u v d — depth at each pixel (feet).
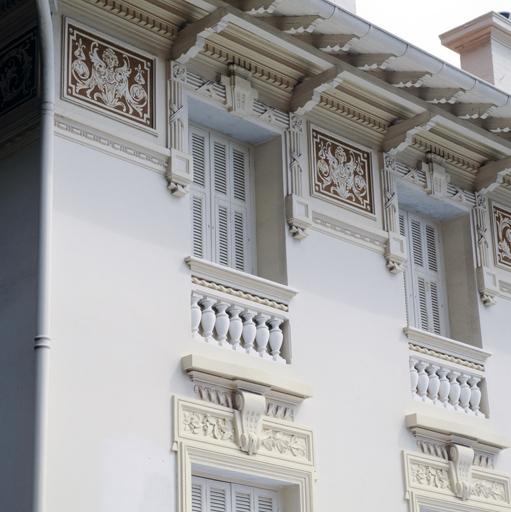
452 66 44.75
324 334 43.70
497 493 47.85
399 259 47.57
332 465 41.96
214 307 40.88
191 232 42.29
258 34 42.01
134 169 39.55
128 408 36.60
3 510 33.65
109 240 38.01
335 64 43.96
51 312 35.68
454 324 51.29
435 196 50.26
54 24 38.60
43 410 33.78
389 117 48.26
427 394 47.47
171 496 36.76
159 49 41.68
